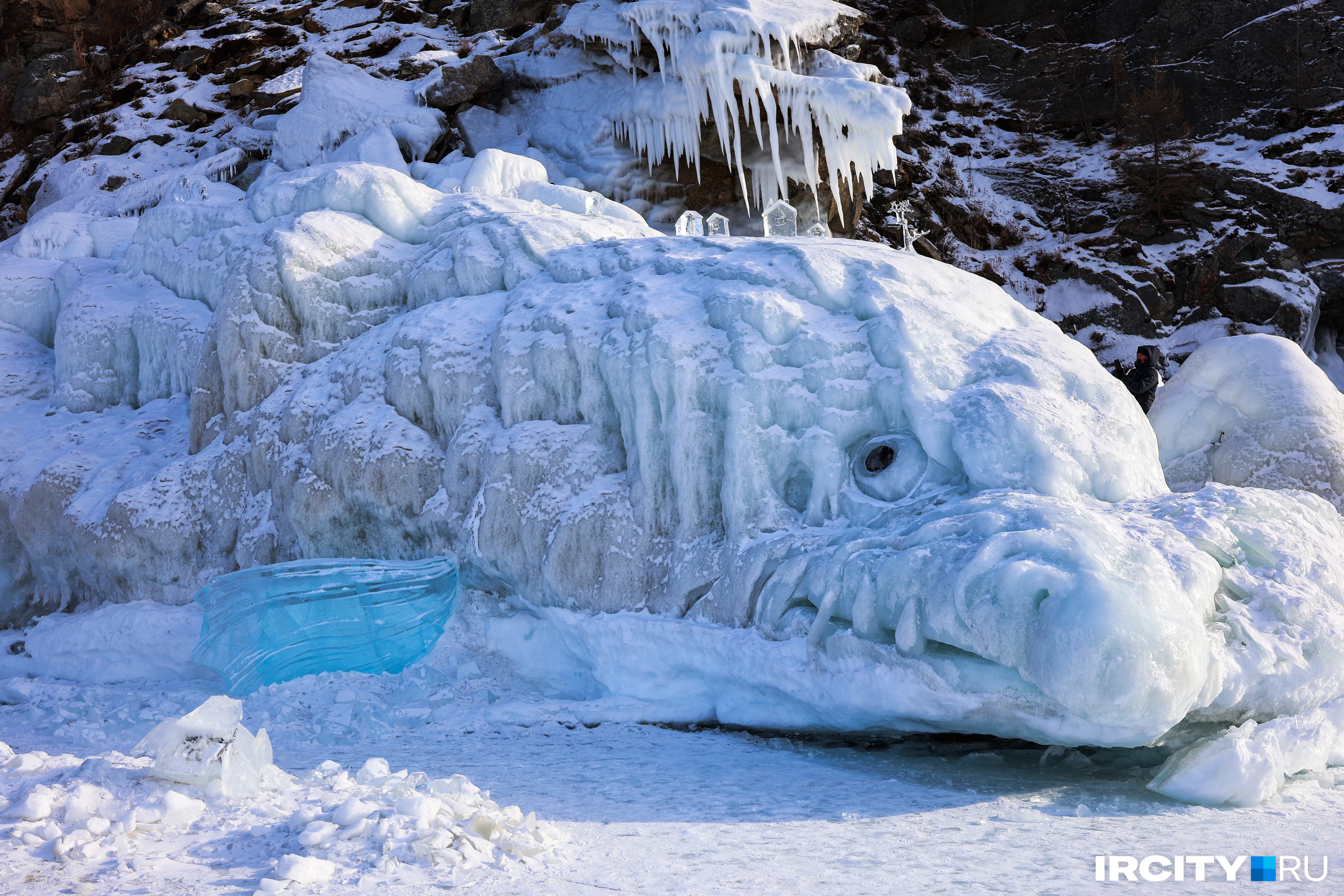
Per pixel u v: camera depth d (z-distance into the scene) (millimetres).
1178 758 5449
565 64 19844
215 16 27297
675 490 7828
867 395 7418
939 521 6129
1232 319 23578
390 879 3471
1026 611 5340
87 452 11664
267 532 9766
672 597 7512
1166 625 5105
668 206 18609
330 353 10586
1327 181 24172
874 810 4957
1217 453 10250
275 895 3260
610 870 3791
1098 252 25281
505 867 3695
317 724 7285
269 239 10875
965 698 5574
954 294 8000
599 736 6922
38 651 10312
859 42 19094
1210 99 26422
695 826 4586
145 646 9680
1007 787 5496
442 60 22109
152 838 3793
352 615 8414
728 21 17109
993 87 28812
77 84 26625
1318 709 5855
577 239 10305
